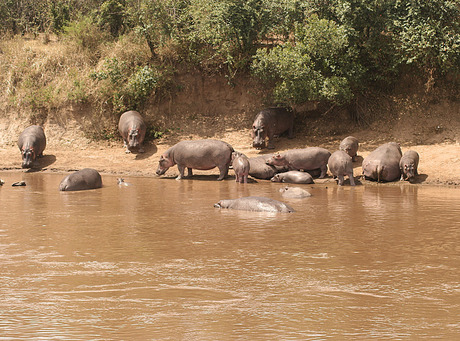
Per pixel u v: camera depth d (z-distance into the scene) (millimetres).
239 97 26484
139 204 12852
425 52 22281
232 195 14617
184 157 19062
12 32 31312
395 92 24625
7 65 27938
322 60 23328
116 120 25922
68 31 28672
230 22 24422
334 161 17281
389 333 4859
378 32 23344
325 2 24047
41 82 27078
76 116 25984
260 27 25109
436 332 4883
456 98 23312
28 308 5516
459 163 18562
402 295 5930
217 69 26625
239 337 4766
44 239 8773
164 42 25922
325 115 24969
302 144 23078
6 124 26078
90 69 27062
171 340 4707
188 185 17297
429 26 22172
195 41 25922
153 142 24781
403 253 7867
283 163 18906
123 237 8930
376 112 24172
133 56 27125
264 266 7121
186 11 26328
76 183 15766
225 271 6871
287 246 8289
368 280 6504
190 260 7422
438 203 13094
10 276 6633
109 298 5820
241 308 5520
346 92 22812
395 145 19094
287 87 22766
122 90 25688
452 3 22281
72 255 7703
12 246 8258
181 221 10461
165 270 6918
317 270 6934
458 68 22922
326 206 12562
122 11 28484
